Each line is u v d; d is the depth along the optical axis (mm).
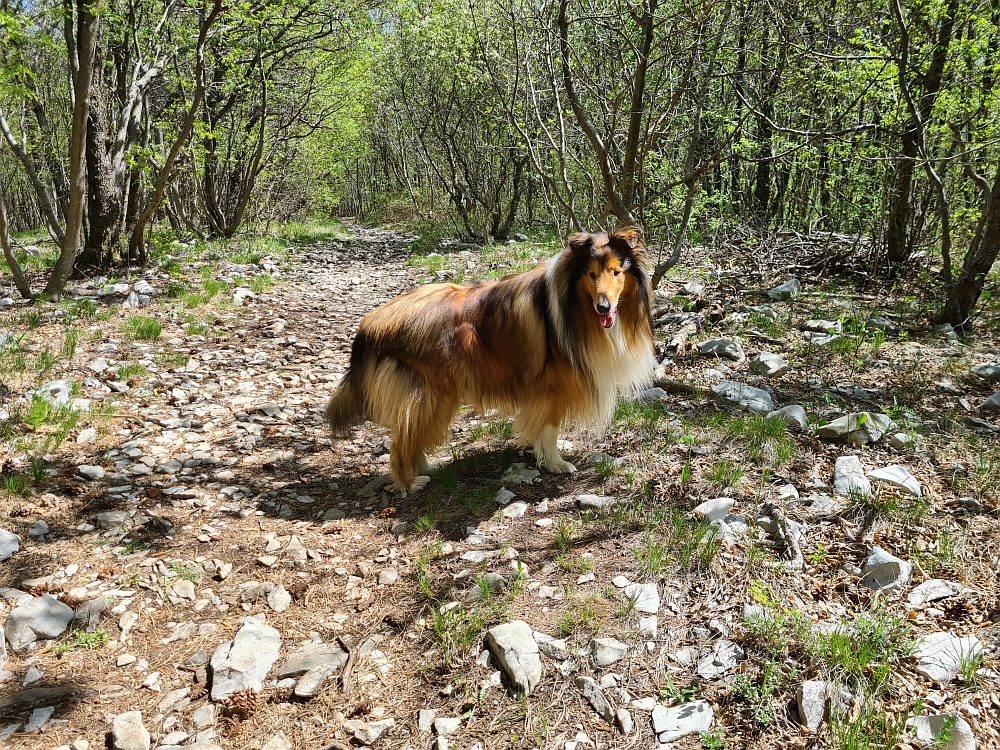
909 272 3973
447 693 1430
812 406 2480
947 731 1219
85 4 3699
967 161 3521
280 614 1699
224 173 7789
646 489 2025
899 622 1448
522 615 1599
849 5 3955
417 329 2045
